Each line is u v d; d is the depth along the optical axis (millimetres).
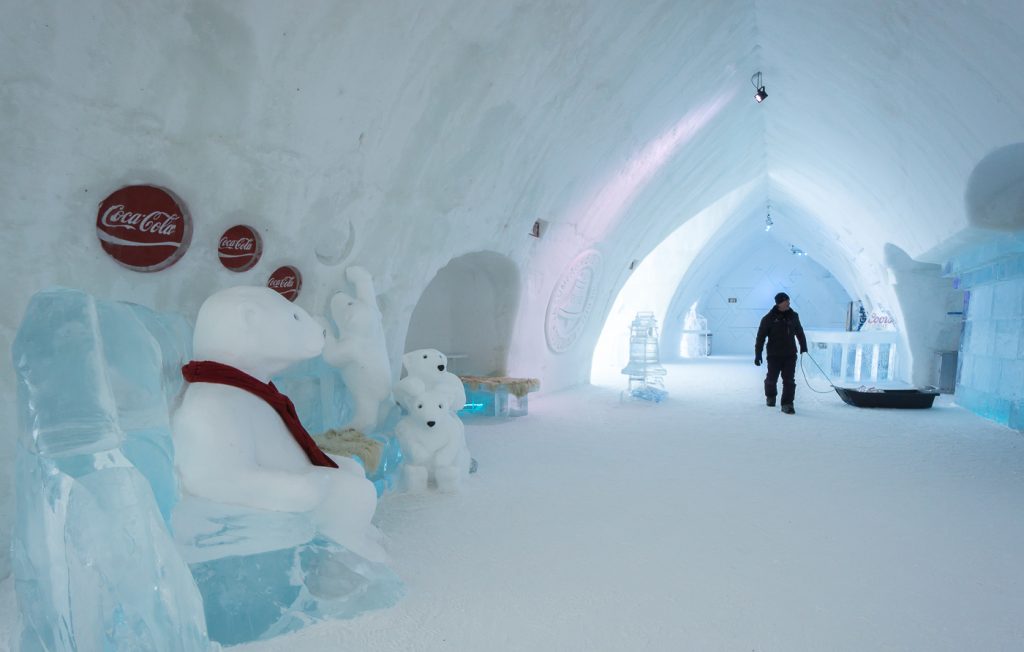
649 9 5422
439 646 2414
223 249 3598
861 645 2426
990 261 7406
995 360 7590
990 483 4707
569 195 7734
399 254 5387
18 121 2449
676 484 4652
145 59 2773
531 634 2498
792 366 7992
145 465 2330
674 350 18453
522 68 5043
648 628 2545
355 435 4410
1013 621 2627
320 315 4707
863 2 4812
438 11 3957
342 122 3986
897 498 4324
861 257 12391
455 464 4602
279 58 3309
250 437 2566
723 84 7879
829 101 7242
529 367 9094
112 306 2338
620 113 6844
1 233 2551
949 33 4391
